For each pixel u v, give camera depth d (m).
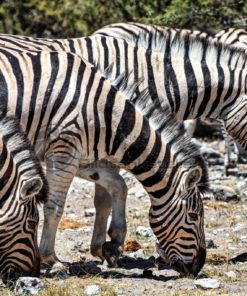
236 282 13.74
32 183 12.30
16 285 12.46
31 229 12.63
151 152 13.91
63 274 14.05
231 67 17.19
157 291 12.98
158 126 14.06
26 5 33.47
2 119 12.79
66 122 14.22
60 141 14.27
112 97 14.18
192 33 17.59
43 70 14.41
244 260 15.59
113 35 17.86
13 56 14.54
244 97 17.23
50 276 14.02
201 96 16.88
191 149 13.98
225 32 22.36
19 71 14.40
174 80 16.55
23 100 14.24
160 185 13.88
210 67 16.97
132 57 16.39
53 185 14.39
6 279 12.64
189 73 16.69
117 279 13.83
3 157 12.45
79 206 21.02
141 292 12.89
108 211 15.52
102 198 15.51
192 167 13.88
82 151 14.35
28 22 33.50
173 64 16.61
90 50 16.59
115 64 16.36
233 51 17.25
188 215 13.84
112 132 14.15
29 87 14.31
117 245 15.18
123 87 14.41
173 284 13.47
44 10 33.41
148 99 14.28
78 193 22.52
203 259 14.05
